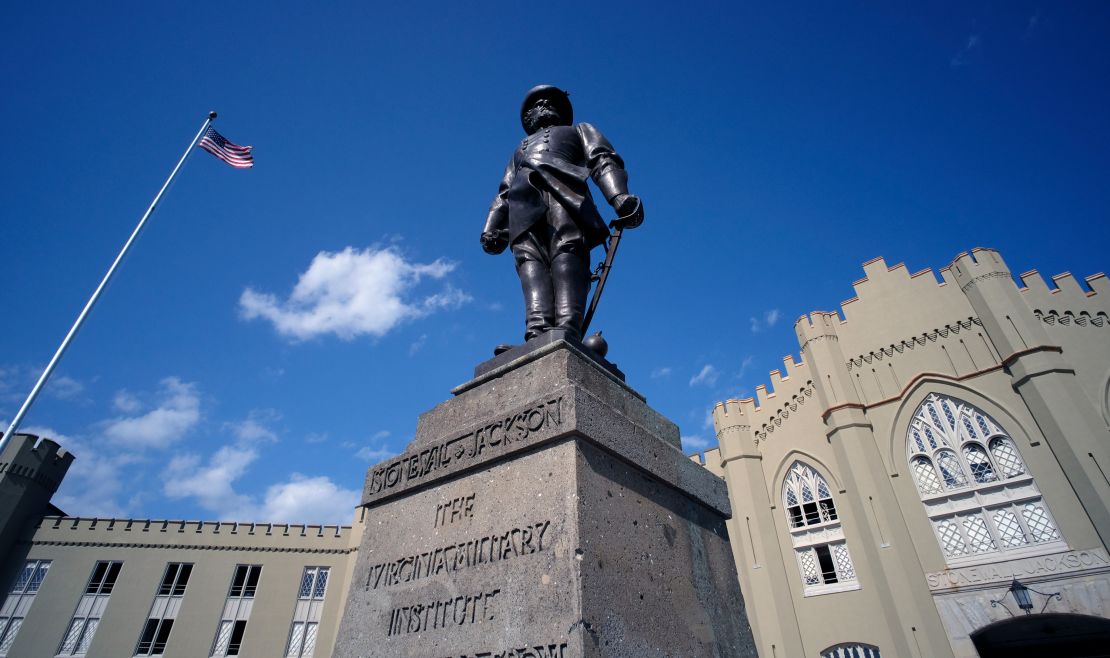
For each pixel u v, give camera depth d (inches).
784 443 916.0
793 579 821.9
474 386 136.3
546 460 103.0
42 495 1251.2
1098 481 642.8
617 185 146.3
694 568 116.4
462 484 114.5
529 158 165.3
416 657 99.1
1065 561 639.1
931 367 814.5
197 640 1105.4
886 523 754.8
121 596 1133.7
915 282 874.8
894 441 802.2
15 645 1074.1
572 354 124.0
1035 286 783.7
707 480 137.0
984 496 721.0
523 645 87.4
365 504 131.7
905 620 695.1
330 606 1162.0
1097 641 671.1
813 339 917.8
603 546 94.9
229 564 1194.0
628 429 115.9
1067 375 709.3
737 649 115.1
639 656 89.9
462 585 101.3
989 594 666.8
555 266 150.9
